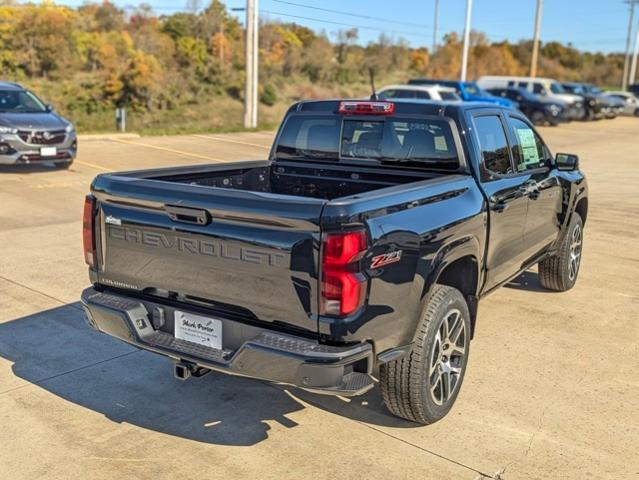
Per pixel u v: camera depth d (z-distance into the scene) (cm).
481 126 462
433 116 444
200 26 6147
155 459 356
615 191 1336
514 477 342
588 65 9619
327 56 6150
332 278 305
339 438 380
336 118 487
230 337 341
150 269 363
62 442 371
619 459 362
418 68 7675
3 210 962
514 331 549
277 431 387
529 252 545
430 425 395
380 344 334
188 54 5500
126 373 460
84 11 6369
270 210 312
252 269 324
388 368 369
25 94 1330
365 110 468
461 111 442
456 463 355
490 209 439
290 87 5666
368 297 317
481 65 7744
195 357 340
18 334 520
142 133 2112
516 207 488
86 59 5250
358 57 6844
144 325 366
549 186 558
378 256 320
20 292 611
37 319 550
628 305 623
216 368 334
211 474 342
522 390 442
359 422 399
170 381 450
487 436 383
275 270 317
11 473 340
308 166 502
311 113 499
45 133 1237
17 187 1138
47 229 857
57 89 4778
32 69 5012
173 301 362
